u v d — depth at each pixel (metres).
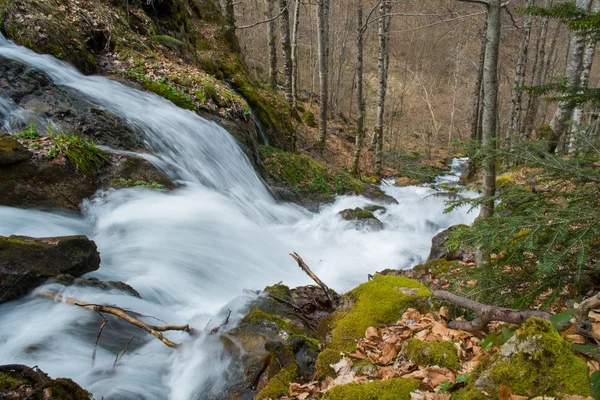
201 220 7.36
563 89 3.51
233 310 4.76
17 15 8.77
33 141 7.00
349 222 10.05
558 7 3.23
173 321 4.78
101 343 4.04
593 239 2.94
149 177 7.71
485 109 4.02
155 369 3.86
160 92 10.26
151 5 12.88
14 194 6.10
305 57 35.44
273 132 14.86
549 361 2.26
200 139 9.82
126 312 4.32
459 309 3.60
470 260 6.27
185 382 3.70
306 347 3.84
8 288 4.28
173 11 13.88
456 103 32.41
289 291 5.45
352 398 2.69
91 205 6.77
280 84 26.34
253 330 4.12
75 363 3.70
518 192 3.50
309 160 14.04
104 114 8.26
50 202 6.39
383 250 8.86
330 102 28.81
